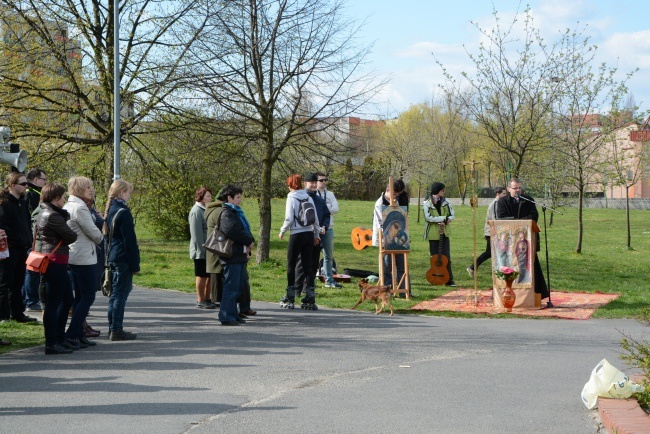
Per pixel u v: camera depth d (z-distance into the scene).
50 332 9.35
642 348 7.50
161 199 25.16
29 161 22.17
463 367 8.90
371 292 13.55
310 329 11.65
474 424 6.46
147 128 22.30
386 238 15.44
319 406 7.03
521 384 8.05
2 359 9.09
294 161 21.64
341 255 26.95
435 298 15.44
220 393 7.48
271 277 19.20
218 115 21.02
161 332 11.23
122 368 8.62
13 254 11.50
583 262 24.42
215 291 13.78
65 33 22.30
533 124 23.02
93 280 9.84
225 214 11.90
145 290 16.89
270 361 9.11
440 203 17.58
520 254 14.25
